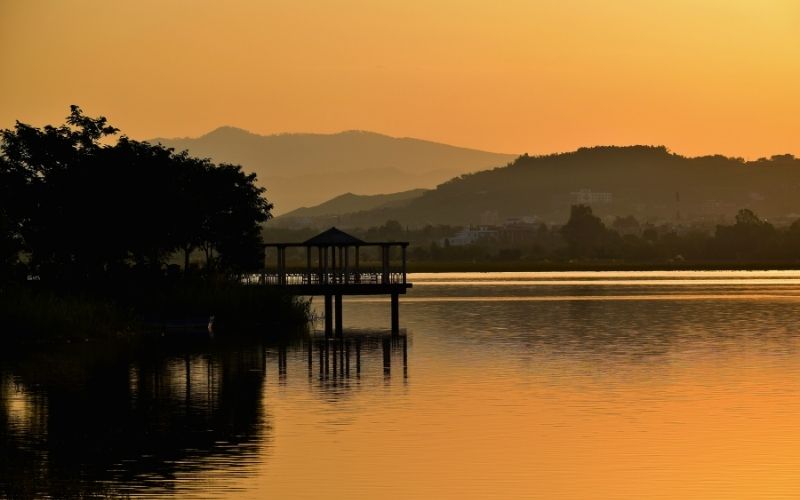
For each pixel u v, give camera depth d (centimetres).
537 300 16888
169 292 11438
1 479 4781
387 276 12388
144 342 9925
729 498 4503
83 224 11544
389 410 6325
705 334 10769
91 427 5869
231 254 13138
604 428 5778
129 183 11644
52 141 12150
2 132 12169
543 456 5184
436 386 7225
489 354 9069
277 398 6781
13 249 11188
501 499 4509
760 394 6831
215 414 6241
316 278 14162
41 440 5547
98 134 12512
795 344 9769
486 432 5694
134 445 5419
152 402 6650
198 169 13225
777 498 4503
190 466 5003
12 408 6450
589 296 17900
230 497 4512
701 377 7594
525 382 7381
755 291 19138
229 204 13200
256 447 5369
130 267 12094
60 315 9869
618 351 9250
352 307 15988
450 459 5125
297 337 10550
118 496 4512
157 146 12556
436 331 11350
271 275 15138
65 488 4634
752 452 5231
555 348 9525
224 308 11369
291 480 4769
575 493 4588
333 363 8481
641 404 6488
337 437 5591
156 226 11800
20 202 11731
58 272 11756
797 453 5209
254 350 9388
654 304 15575
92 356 8869
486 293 19350
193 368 8175
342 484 4712
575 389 7056
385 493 4591
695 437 5559
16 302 9825
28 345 9438
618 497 4531
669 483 4719
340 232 12525
